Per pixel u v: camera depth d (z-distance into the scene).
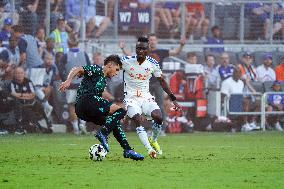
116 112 29.27
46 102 51.22
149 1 58.28
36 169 25.89
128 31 58.12
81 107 29.09
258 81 57.69
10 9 53.09
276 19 62.31
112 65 29.41
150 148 30.77
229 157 31.53
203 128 54.91
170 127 53.50
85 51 55.22
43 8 53.75
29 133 50.91
